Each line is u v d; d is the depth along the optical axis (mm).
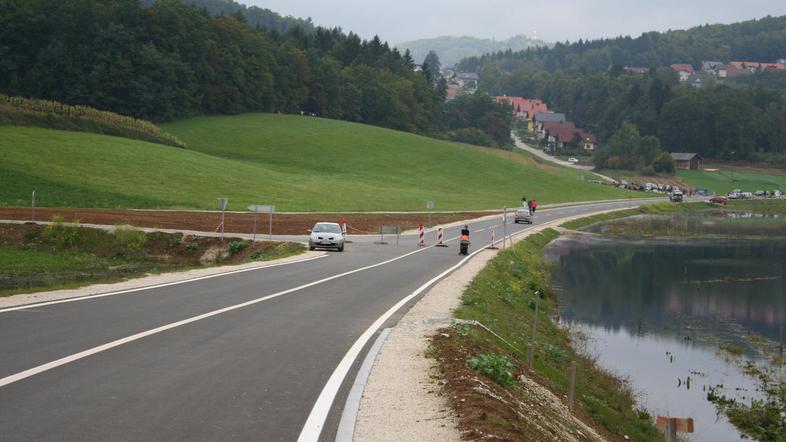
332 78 165875
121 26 118812
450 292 22359
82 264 34625
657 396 19453
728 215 103375
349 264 30984
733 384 21188
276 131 128500
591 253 53344
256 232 45938
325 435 7680
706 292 37938
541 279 37312
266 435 7590
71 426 7570
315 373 10648
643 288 38594
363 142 129625
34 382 9344
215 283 22375
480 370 11500
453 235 52969
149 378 9844
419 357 12164
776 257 53812
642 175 178000
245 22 171625
